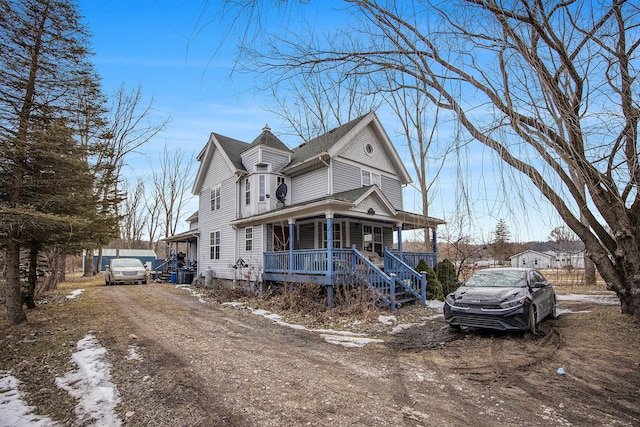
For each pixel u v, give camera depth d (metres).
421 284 11.54
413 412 3.74
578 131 5.04
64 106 9.13
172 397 4.22
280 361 5.65
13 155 8.13
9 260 8.84
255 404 3.98
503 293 7.45
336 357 5.90
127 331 7.95
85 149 9.32
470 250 17.55
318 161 14.30
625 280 7.39
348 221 14.82
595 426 3.40
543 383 4.57
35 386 4.76
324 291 12.22
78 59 9.18
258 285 14.27
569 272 23.56
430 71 5.89
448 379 4.78
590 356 5.65
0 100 8.19
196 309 11.25
